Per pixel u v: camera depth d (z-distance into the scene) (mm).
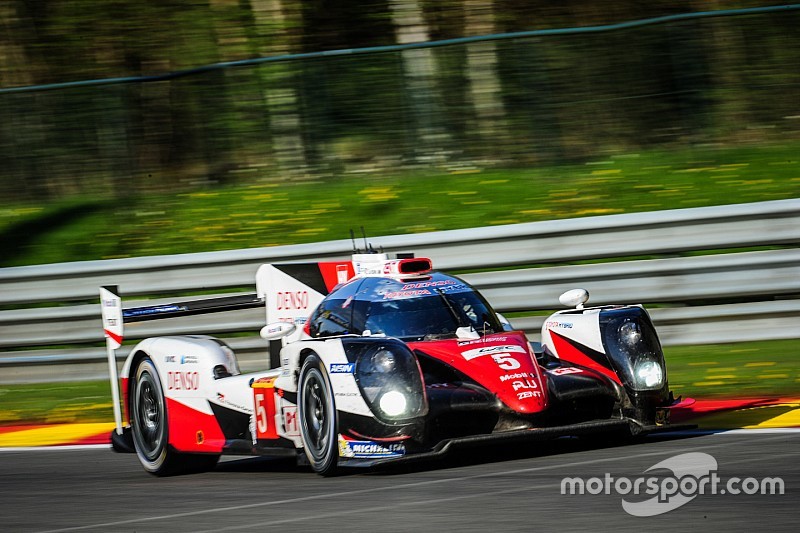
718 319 33000
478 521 16406
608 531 15133
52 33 68312
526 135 46250
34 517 20094
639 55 45312
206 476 24969
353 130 48188
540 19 61688
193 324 36875
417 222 42844
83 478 25203
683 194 41281
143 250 45250
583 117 45812
